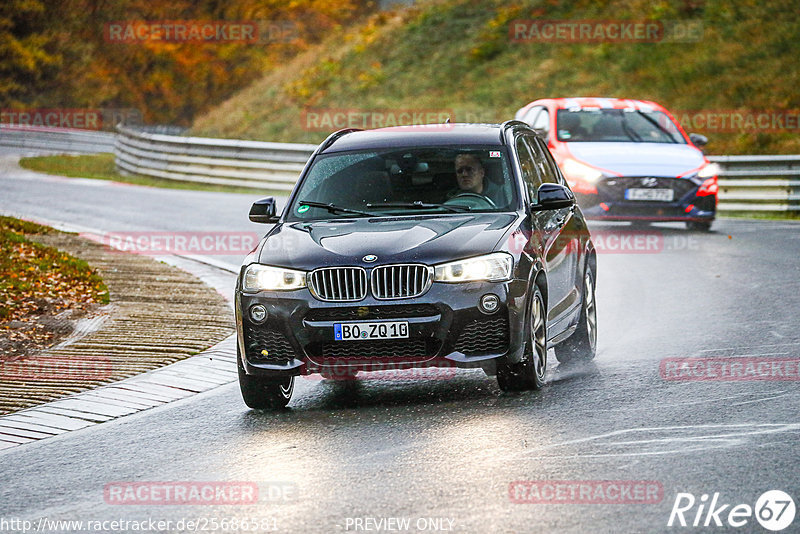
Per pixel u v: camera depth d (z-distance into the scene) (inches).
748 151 3998.5
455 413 1042.7
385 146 1258.6
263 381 1104.8
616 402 1049.5
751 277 1859.0
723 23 5054.1
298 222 1184.8
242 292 1092.5
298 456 925.8
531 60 5374.0
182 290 1941.4
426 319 1045.8
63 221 3065.9
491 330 1056.2
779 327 1421.0
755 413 979.9
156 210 3348.9
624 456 858.1
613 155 2425.0
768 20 4943.4
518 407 1050.7
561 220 1269.7
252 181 4247.0
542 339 1136.2
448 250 1067.3
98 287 1927.9
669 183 2378.2
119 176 4977.9
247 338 1087.6
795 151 3895.2
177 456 960.3
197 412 1136.2
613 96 4785.9
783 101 4320.9
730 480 782.5
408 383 1218.0
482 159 1222.3
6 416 1144.8
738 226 2650.1
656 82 4776.1
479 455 883.4
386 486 812.6
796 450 852.0
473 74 5447.8
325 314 1058.1
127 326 1610.5
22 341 1497.3
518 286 1067.3
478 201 1184.8
